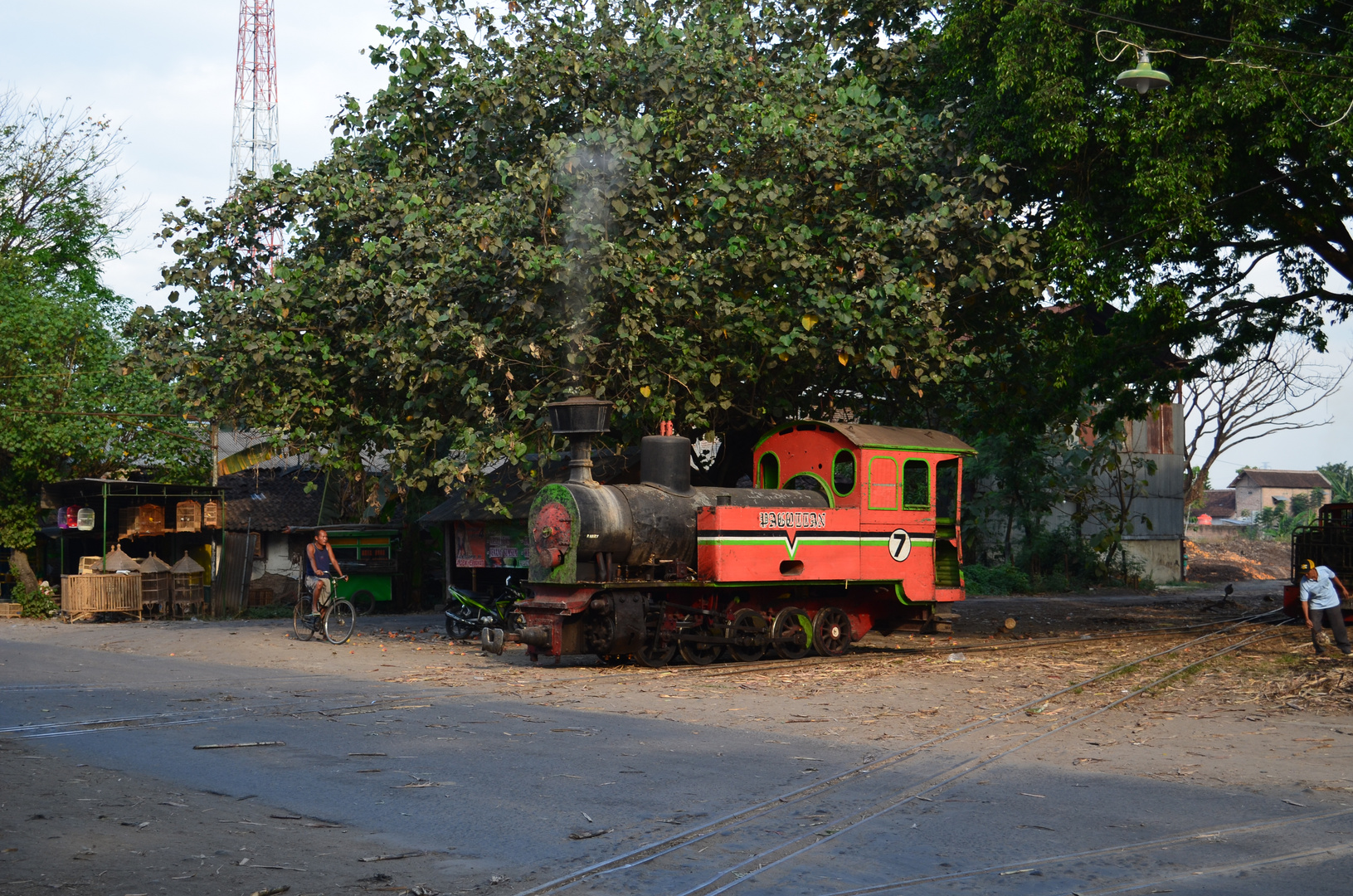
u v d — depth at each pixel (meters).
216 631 21.97
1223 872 5.57
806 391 19.97
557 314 16.53
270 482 32.56
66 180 34.41
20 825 6.47
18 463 27.31
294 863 5.73
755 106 16.81
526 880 5.47
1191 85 15.96
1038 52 16.25
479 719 10.37
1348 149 15.15
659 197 17.12
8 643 19.34
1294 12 15.57
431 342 16.08
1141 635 19.48
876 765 8.14
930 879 5.47
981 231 17.14
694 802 7.00
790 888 5.35
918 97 20.31
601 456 25.41
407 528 29.17
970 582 35.72
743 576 15.45
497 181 19.00
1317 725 9.96
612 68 18.06
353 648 18.27
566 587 14.93
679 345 16.25
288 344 18.08
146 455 29.06
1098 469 39.16
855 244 16.70
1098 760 8.36
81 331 28.94
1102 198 17.55
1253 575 49.91
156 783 7.57
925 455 17.61
